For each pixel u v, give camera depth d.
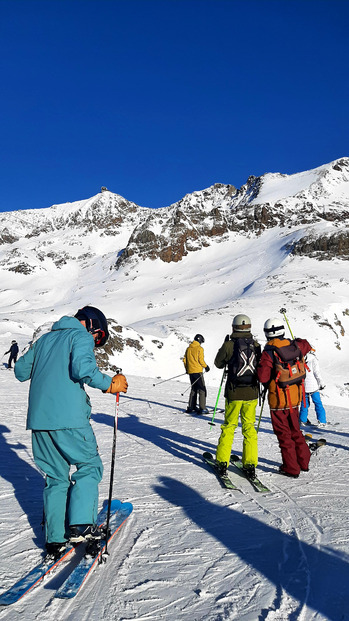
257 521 3.72
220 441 5.04
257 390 5.04
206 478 4.95
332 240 97.19
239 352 5.00
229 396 5.02
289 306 59.72
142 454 5.90
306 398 8.98
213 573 2.82
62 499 2.89
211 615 2.36
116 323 37.72
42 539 3.19
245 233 130.88
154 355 36.44
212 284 95.81
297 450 5.31
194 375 10.03
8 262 145.12
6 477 4.59
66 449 2.84
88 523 2.75
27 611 2.33
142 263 124.19
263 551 3.15
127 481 4.68
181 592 2.59
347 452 6.54
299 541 3.33
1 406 9.48
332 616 2.37
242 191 163.62
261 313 56.09
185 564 2.93
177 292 95.38
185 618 2.33
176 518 3.73
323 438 7.64
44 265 146.75
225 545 3.24
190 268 117.06
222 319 52.09
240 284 91.50
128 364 33.69
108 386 2.89
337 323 57.50
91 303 96.81
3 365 24.94
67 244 179.38
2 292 124.62
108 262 141.00
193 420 8.95
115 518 3.62
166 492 4.40
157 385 16.62
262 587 2.66
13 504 3.86
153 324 50.06
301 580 2.75
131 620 2.29
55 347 2.94
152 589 2.61
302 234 108.38
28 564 2.81
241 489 4.62
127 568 2.85
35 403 2.87
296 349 5.06
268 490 4.55
